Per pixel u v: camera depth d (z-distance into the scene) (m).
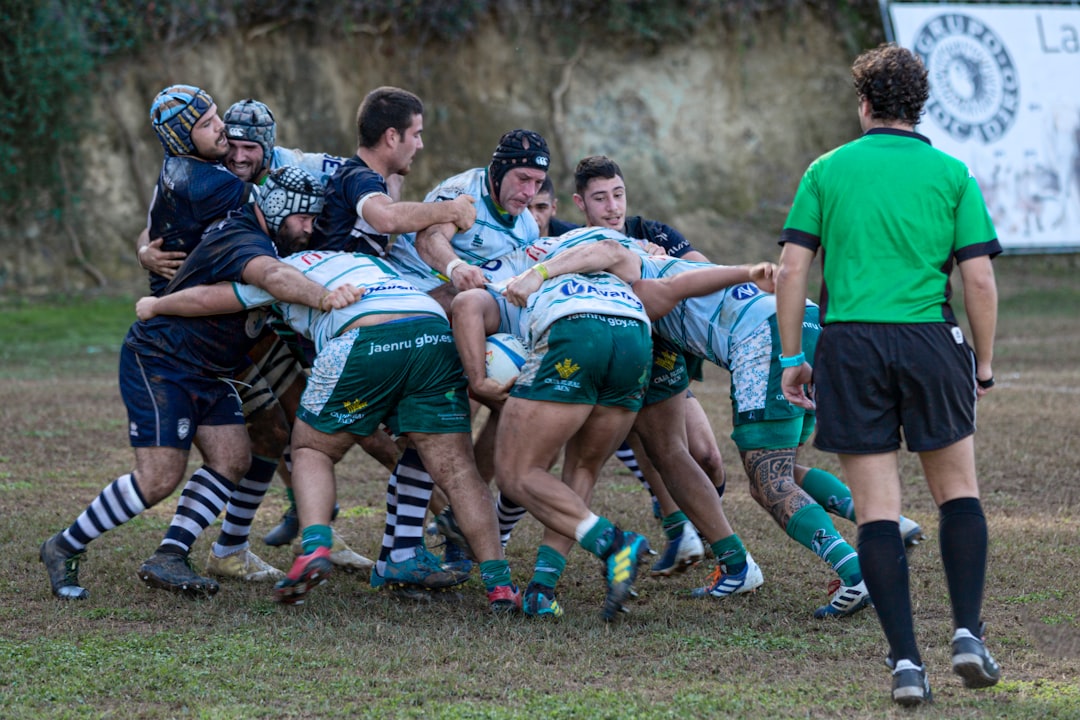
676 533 20.48
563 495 16.72
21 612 17.48
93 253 75.25
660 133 90.31
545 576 17.56
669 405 18.86
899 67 14.55
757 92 93.12
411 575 18.50
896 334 14.01
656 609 18.30
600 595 19.25
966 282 14.32
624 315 16.94
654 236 21.98
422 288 19.62
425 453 17.91
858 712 13.52
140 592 18.72
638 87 90.12
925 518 24.00
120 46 76.50
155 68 77.88
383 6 83.62
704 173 90.88
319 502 17.22
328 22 82.31
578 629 16.94
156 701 13.82
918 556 20.98
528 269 18.84
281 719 13.27
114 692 14.05
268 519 25.02
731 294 18.47
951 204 14.32
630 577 16.27
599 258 17.70
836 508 19.41
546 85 88.00
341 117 83.12
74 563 18.39
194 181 18.36
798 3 93.88
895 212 14.18
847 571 17.28
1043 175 90.56
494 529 17.89
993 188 88.94
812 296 73.19
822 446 14.41
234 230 18.14
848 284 14.33
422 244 18.64
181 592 18.17
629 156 89.19
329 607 18.16
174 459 18.19
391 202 18.47
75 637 16.25
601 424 17.38
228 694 14.02
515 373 17.25
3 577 19.36
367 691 14.21
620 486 28.44
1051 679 14.80
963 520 14.05
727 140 91.88
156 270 18.92
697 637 16.56
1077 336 62.56
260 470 19.89
